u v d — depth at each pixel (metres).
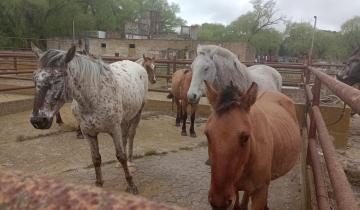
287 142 2.73
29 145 5.73
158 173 4.67
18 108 8.24
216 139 1.95
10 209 0.33
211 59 4.61
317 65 12.05
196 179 4.48
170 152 5.69
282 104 3.29
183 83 6.87
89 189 0.35
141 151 5.62
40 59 3.25
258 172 2.25
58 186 0.36
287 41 61.91
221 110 2.04
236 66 4.59
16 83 11.32
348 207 1.15
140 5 58.78
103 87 3.57
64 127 6.83
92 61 3.56
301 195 3.98
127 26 42.53
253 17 54.03
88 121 3.59
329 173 1.59
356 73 9.56
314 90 3.97
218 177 1.92
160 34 45.91
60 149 5.59
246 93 2.09
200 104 9.07
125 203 0.32
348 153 6.16
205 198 3.93
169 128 7.53
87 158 5.20
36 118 3.08
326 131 2.31
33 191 0.35
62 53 3.26
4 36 31.59
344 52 53.97
